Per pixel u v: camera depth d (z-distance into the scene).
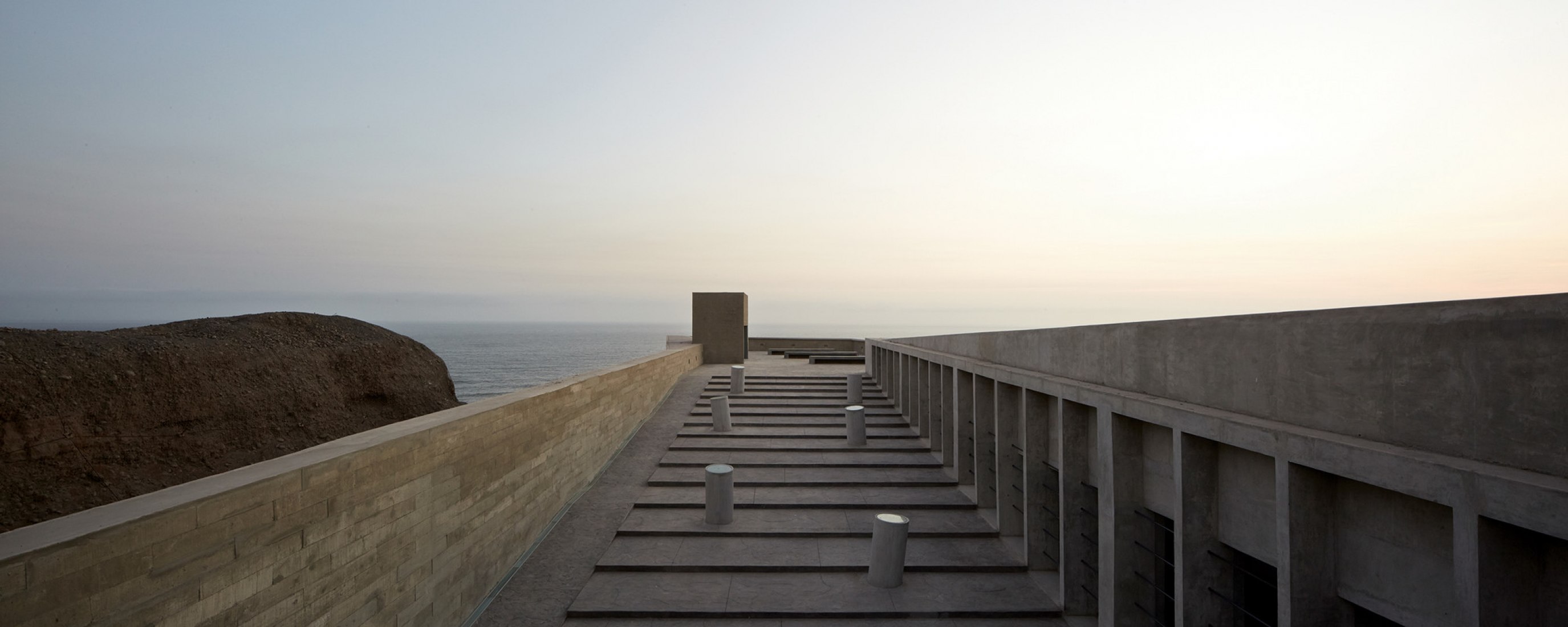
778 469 15.30
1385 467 4.36
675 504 13.20
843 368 30.30
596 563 10.66
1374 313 4.77
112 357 8.76
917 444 16.92
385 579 6.94
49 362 8.05
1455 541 3.97
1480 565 3.81
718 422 18.44
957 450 14.37
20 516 7.02
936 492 13.91
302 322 12.57
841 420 19.73
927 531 11.81
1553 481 3.54
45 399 7.69
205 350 10.02
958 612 9.20
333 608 6.14
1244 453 6.09
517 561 10.53
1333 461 4.75
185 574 4.68
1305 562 5.19
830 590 9.93
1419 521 4.58
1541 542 3.90
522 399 10.78
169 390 9.02
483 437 9.30
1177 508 6.52
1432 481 4.06
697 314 33.34
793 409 21.25
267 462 5.93
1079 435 9.02
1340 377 5.02
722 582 10.18
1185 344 6.80
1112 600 7.64
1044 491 10.35
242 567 5.13
